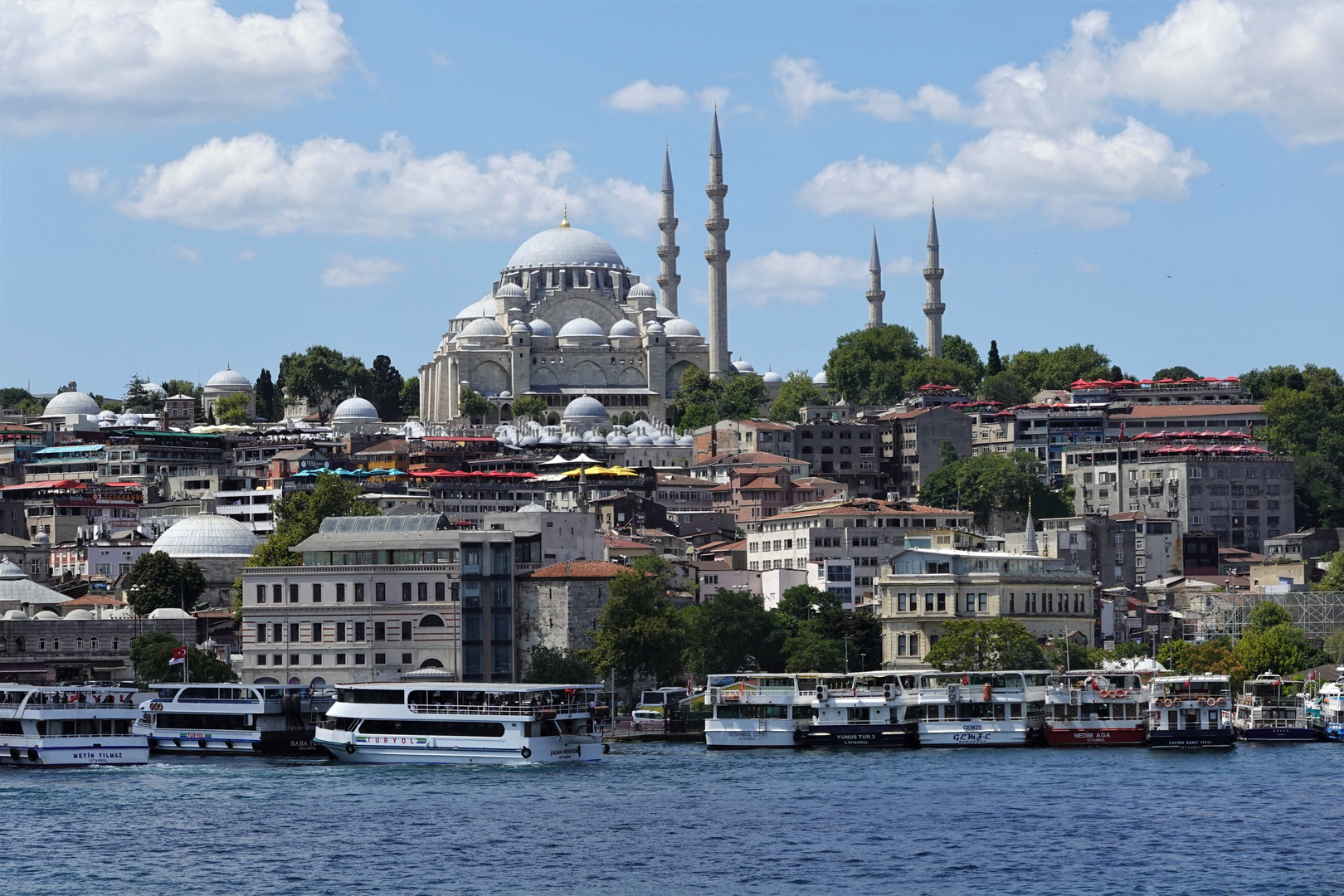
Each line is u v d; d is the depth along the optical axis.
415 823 184.62
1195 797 196.25
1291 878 160.12
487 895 157.12
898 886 158.75
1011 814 187.38
